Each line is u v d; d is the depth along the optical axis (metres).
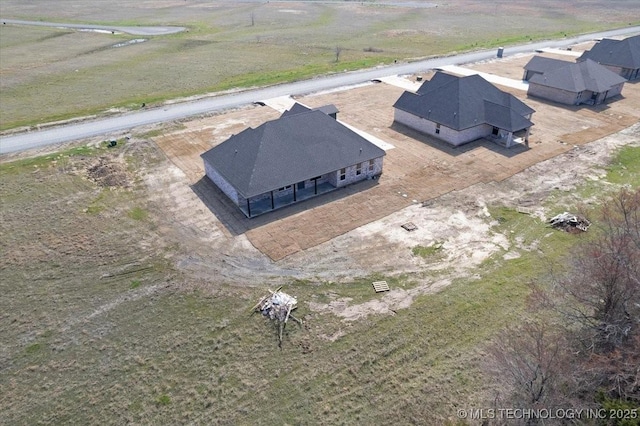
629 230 23.81
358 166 38.94
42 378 22.41
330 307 26.38
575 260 24.97
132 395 21.50
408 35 107.44
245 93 63.62
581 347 21.00
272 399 21.23
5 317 26.02
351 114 55.41
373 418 20.39
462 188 38.53
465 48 90.81
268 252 31.05
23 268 29.73
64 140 48.06
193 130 50.91
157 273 29.31
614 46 69.75
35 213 35.53
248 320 25.59
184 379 22.27
